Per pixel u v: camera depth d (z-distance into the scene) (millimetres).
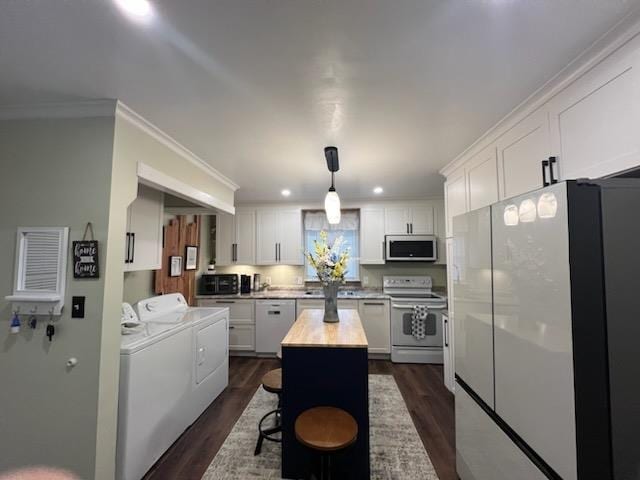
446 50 1211
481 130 1989
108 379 1613
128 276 2812
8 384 1601
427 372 3518
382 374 3459
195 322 2482
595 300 885
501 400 1265
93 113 1660
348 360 1854
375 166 2791
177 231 3646
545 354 1000
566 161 1407
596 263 890
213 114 1756
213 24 1062
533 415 1061
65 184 1654
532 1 971
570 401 895
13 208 1672
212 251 4691
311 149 2334
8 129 1707
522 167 1737
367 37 1133
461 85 1468
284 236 4535
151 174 1938
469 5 988
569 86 1387
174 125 1896
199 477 1828
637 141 1082
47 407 1573
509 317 1206
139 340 1861
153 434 1916
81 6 977
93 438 1537
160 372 2004
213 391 2801
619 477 859
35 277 1620
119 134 1693
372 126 1926
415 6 992
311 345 1869
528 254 1091
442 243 4297
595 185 906
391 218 4383
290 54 1232
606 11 1013
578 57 1248
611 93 1176
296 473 1818
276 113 1748
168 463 1953
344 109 1704
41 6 974
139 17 1027
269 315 4117
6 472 1562
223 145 2240
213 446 2127
